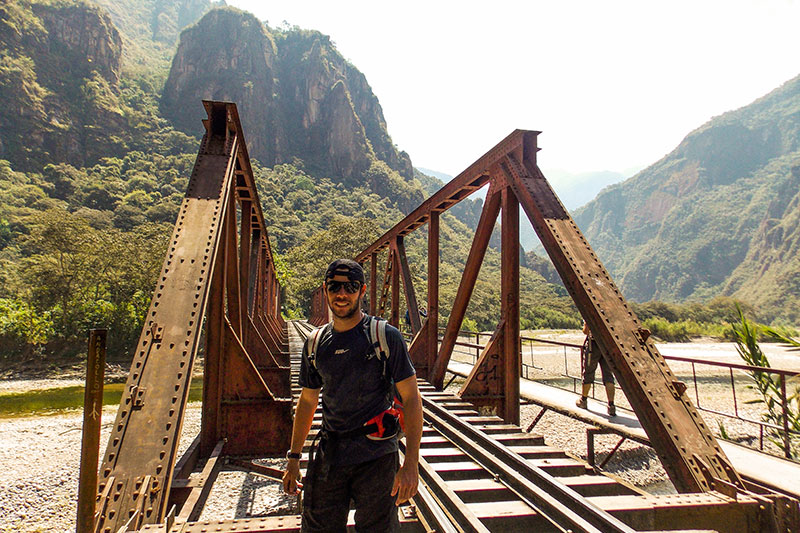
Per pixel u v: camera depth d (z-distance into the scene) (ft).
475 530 9.19
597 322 13.52
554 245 15.67
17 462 27.20
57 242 101.19
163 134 410.72
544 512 10.27
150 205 295.69
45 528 17.87
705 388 57.11
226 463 16.60
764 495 9.78
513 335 21.11
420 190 537.65
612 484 12.46
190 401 53.31
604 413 22.76
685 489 10.57
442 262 294.05
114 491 8.57
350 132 495.41
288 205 375.04
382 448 6.32
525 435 17.21
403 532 9.89
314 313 120.98
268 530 8.39
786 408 17.26
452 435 16.81
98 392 6.14
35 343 87.86
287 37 570.05
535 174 18.79
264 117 472.03
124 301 102.27
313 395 6.88
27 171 297.12
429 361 28.58
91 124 360.07
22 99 314.14
